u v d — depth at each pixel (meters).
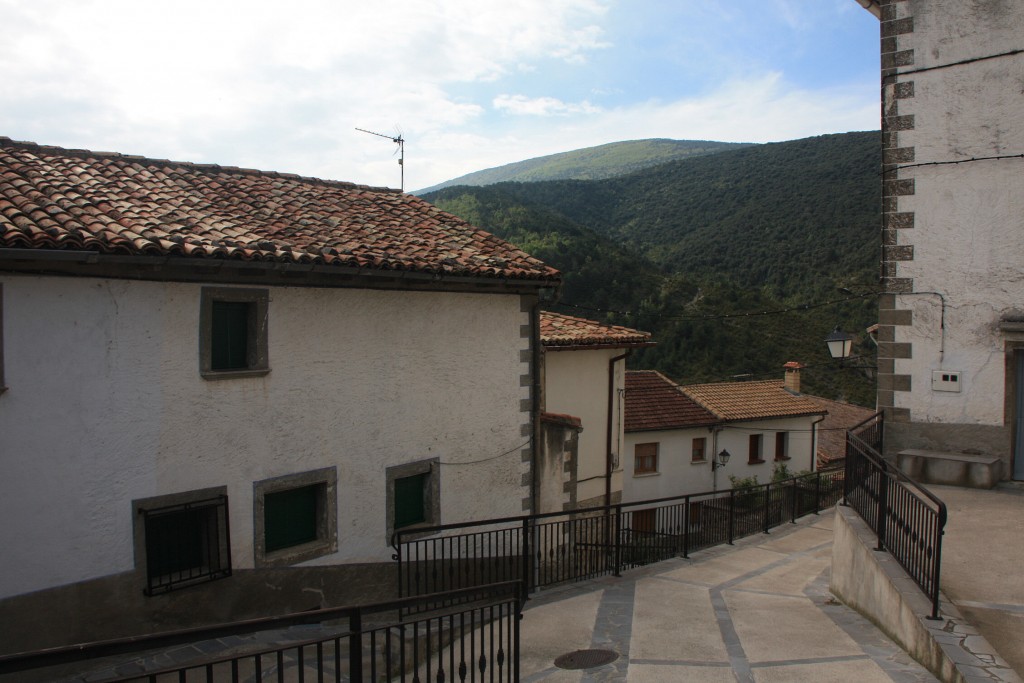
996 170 8.73
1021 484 8.77
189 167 9.46
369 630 4.23
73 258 5.89
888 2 9.23
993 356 8.84
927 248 9.12
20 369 5.81
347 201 10.41
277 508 7.72
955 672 4.62
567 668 6.05
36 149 8.19
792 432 24.50
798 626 6.87
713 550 11.80
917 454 9.07
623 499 20.52
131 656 6.29
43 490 5.95
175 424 6.76
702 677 5.66
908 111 9.16
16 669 2.77
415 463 8.92
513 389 10.14
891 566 6.35
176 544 6.89
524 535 8.39
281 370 7.57
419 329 8.95
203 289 6.94
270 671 5.99
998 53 8.64
